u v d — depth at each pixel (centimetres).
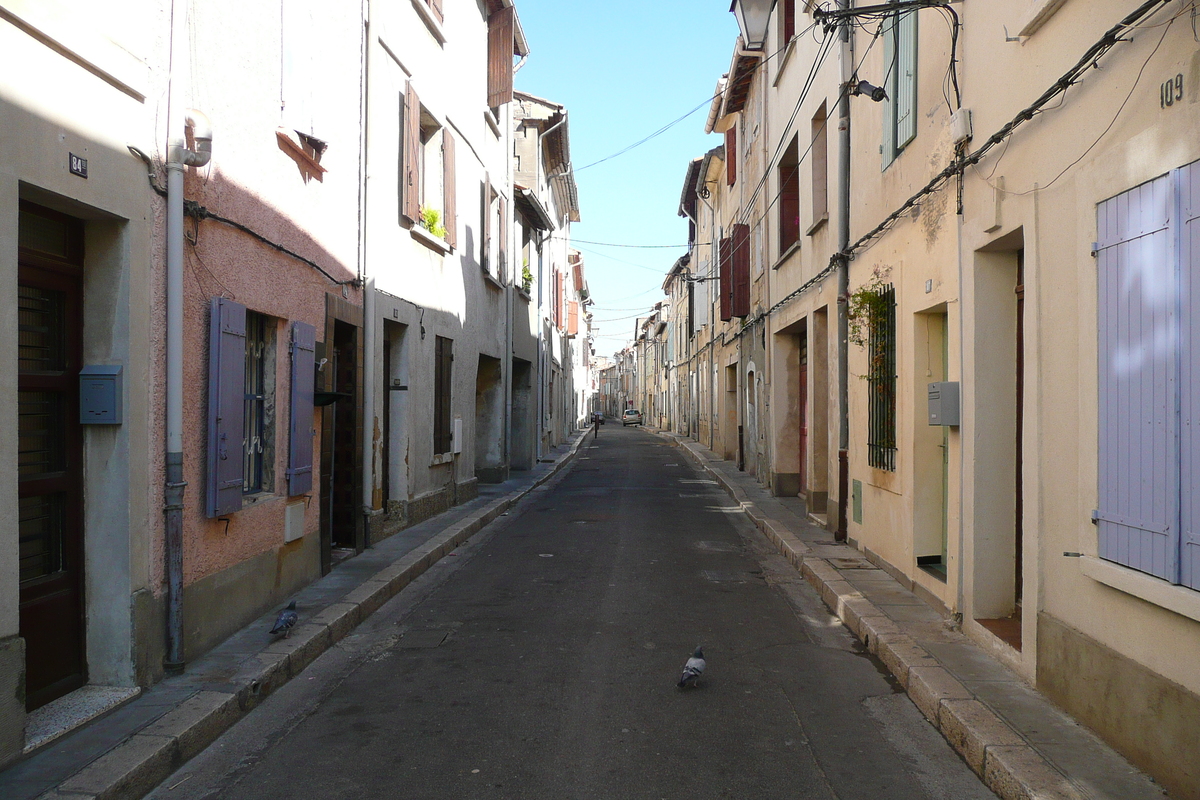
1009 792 370
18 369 401
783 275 1488
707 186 2802
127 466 465
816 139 1223
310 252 754
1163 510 365
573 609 738
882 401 842
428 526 1130
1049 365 476
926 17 708
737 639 645
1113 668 398
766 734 456
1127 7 400
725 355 2492
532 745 441
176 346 502
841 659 595
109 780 363
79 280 462
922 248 714
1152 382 375
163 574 502
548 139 2422
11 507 374
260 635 597
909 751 435
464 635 657
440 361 1282
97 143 434
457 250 1357
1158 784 359
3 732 370
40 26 388
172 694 473
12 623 376
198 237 541
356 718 482
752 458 1945
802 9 1295
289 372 705
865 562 880
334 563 863
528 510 1448
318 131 764
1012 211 526
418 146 1103
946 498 718
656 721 474
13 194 374
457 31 1336
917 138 735
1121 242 399
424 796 384
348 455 928
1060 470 462
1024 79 512
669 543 1095
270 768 415
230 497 574
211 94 557
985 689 482
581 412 6044
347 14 854
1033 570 488
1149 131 375
